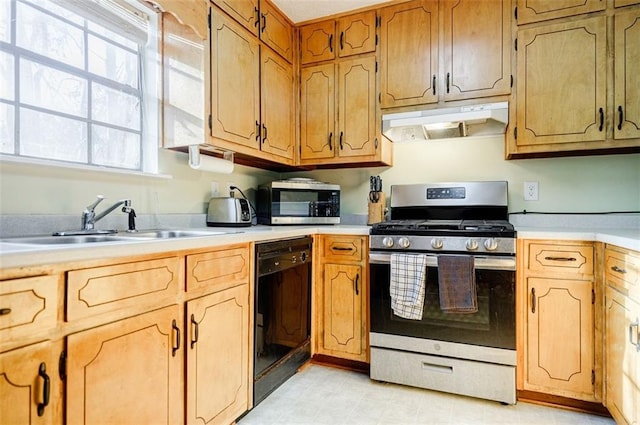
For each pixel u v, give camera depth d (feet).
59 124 5.11
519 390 6.23
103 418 3.37
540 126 6.73
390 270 6.71
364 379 7.07
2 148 4.49
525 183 7.75
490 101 7.07
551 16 6.67
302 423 5.57
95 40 5.60
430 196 8.18
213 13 6.05
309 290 7.34
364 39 8.04
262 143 7.40
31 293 2.82
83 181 5.14
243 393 5.42
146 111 6.31
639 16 6.16
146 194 6.09
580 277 5.76
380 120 7.90
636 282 4.36
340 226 7.96
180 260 4.27
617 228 6.97
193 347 4.43
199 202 7.18
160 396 3.99
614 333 5.09
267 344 5.99
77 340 3.15
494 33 7.05
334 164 8.66
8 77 4.56
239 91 6.68
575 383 5.80
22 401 2.78
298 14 8.18
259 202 8.60
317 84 8.48
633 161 7.06
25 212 4.49
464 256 6.26
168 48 6.19
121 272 3.55
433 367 6.52
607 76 6.35
